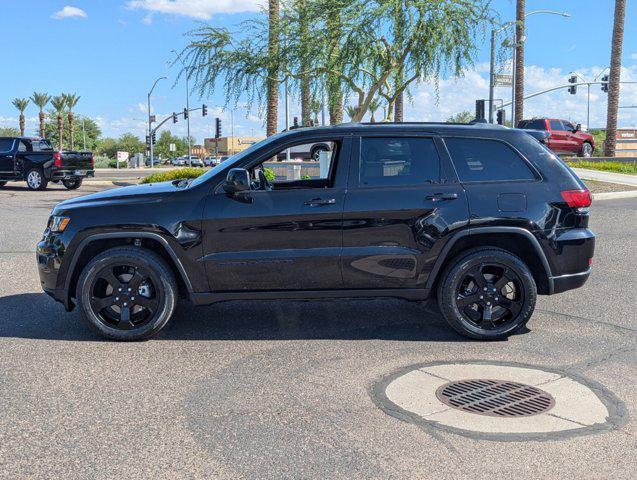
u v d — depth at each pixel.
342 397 4.54
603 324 6.52
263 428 4.03
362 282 5.91
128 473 3.47
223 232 5.80
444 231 5.85
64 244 5.84
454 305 5.91
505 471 3.50
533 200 5.94
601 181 24.38
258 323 6.49
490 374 5.02
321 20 16.47
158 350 5.62
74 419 4.16
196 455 3.68
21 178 23.98
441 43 15.77
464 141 6.05
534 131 6.28
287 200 5.82
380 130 6.02
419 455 3.68
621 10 36.38
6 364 5.22
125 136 119.00
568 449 3.75
